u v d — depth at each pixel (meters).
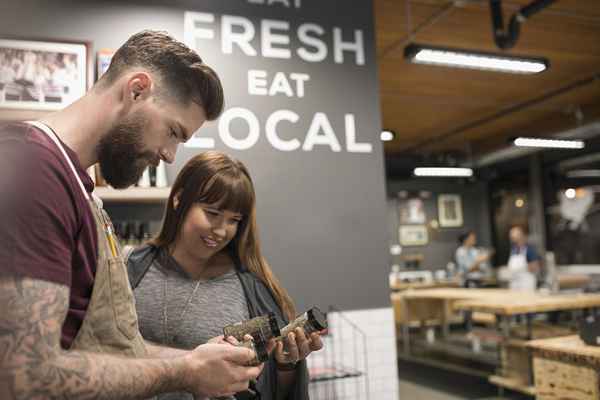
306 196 3.24
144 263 1.70
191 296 1.63
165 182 2.78
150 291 1.65
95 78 2.90
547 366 2.91
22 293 0.80
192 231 1.64
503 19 4.76
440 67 6.00
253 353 1.13
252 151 3.16
